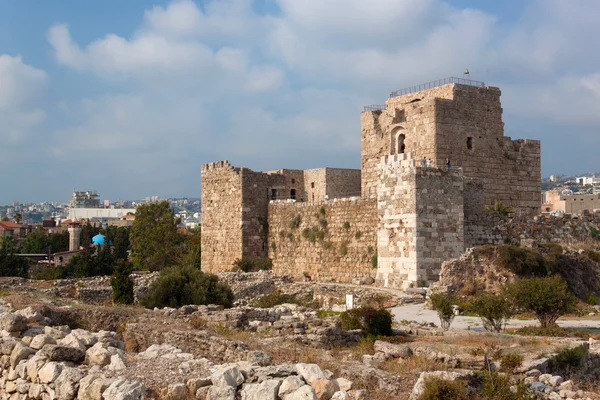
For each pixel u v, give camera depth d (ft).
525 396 71.26
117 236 526.57
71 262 401.90
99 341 79.41
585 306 163.43
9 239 547.49
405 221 183.73
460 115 230.07
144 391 58.85
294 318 115.44
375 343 94.63
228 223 269.23
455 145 228.43
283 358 76.38
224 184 272.51
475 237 192.95
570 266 180.14
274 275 225.97
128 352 81.76
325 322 109.19
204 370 65.82
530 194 244.42
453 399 63.00
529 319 139.64
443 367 78.38
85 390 60.39
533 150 246.06
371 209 211.82
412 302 168.14
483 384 72.49
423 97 241.55
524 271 169.78
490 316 117.39
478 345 94.68
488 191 233.96
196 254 348.18
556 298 119.96
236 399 58.80
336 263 224.74
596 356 95.35
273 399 55.98
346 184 296.10
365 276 210.38
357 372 69.41
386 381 67.56
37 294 174.09
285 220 253.44
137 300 186.60
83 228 594.24
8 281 203.21
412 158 184.65
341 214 224.74
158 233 359.05
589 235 212.23
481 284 167.02
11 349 76.33
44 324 103.40
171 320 112.47
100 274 357.00
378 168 194.59
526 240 184.34
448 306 124.57
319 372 61.46
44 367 67.92
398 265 185.88
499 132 238.89
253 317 116.57
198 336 89.10
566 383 79.25
